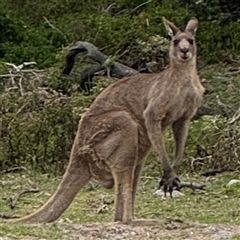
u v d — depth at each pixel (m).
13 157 33.31
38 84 36.44
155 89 23.62
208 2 44.53
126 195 22.92
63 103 33.16
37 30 44.91
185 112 23.97
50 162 32.88
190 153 32.78
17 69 36.78
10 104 34.16
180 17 43.34
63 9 47.97
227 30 43.19
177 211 26.72
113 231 21.80
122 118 23.08
